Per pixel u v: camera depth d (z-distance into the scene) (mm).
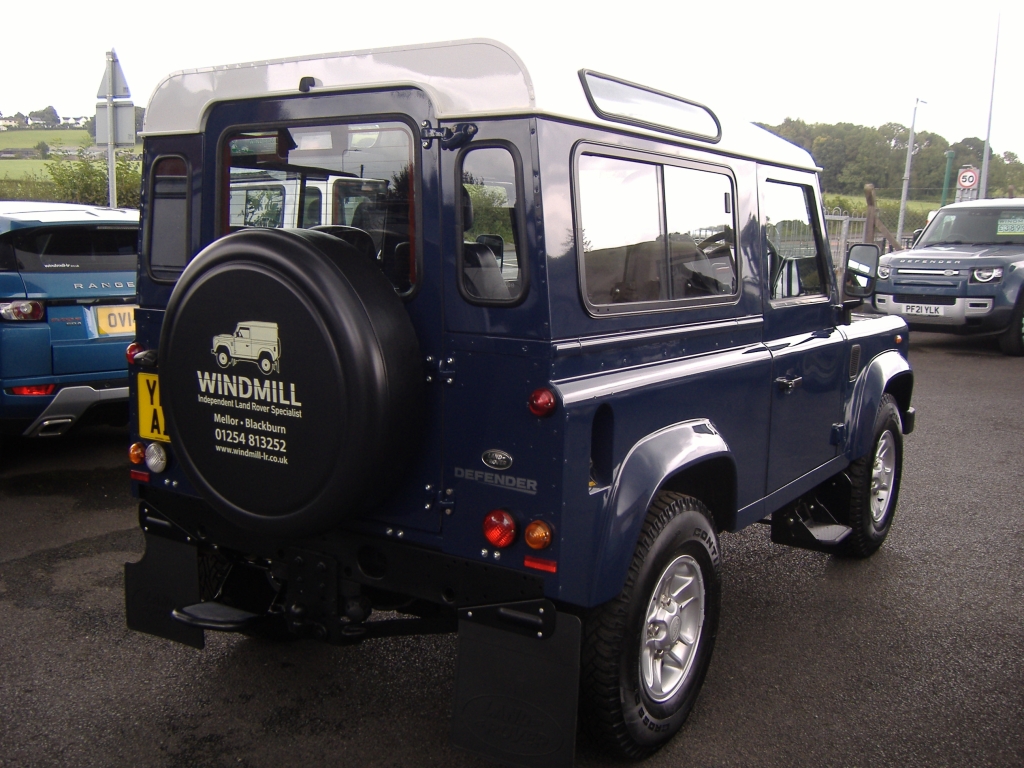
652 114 3057
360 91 2777
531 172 2475
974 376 10914
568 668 2561
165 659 3705
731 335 3590
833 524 4844
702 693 3521
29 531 5184
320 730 3199
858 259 4648
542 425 2521
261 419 2723
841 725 3311
